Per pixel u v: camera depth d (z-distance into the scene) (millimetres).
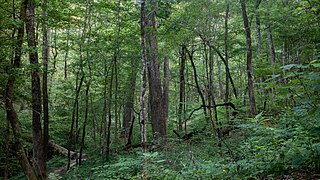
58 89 17203
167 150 8031
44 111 11477
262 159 5113
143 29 8234
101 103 15305
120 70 14625
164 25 11320
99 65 13867
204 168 5156
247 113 11250
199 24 10773
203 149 7359
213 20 13094
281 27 12789
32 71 9227
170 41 11055
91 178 9484
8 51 7945
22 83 9836
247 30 12188
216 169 5082
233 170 5066
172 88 25141
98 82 15008
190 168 5488
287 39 13383
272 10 12766
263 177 4770
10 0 8773
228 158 5926
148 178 5891
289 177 4457
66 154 16078
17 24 7742
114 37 12508
